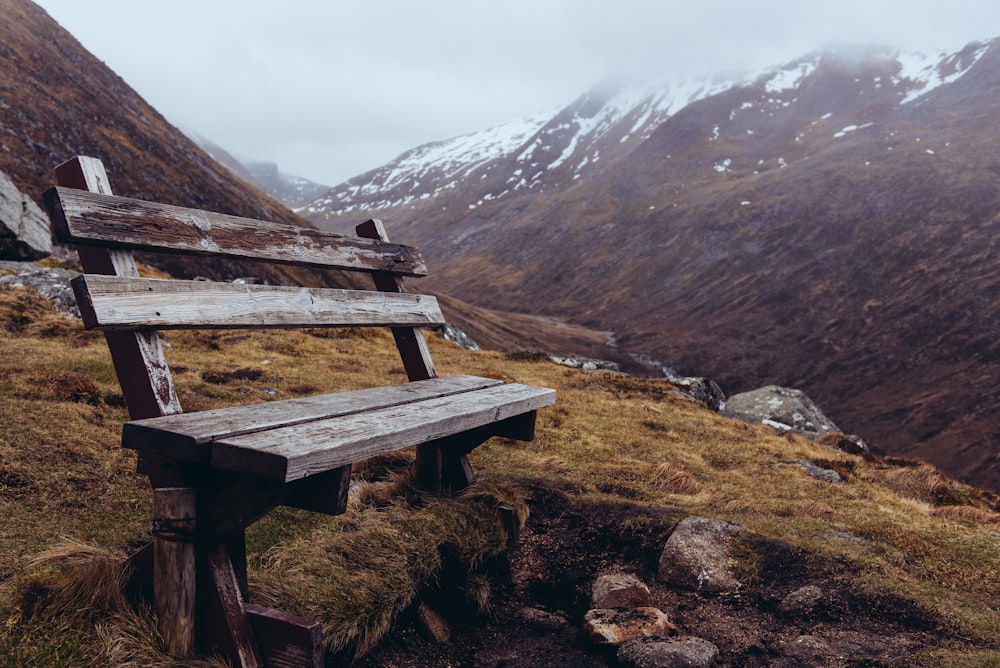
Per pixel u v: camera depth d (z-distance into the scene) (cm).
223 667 274
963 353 14700
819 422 2531
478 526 473
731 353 16688
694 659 381
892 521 802
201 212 359
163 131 12850
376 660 350
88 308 276
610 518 612
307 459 258
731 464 1138
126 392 307
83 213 290
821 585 498
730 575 520
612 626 415
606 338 19200
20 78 9375
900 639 428
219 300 347
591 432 1195
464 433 516
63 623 287
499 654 391
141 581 305
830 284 18738
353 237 486
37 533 421
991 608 503
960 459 11238
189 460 265
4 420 613
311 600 343
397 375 1440
